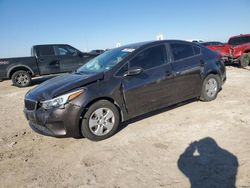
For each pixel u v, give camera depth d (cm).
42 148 433
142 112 487
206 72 585
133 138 437
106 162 363
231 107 567
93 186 309
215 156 353
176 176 313
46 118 409
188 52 567
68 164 369
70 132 414
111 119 446
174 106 600
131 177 320
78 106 408
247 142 387
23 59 1205
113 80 447
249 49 1328
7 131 540
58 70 1284
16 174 354
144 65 488
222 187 284
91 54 1380
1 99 928
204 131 443
